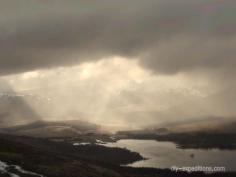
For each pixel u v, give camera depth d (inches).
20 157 5698.8
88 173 5930.1
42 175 4552.2
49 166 5541.3
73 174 5329.7
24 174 4330.7
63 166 5915.4
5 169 4441.4
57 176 4781.0
